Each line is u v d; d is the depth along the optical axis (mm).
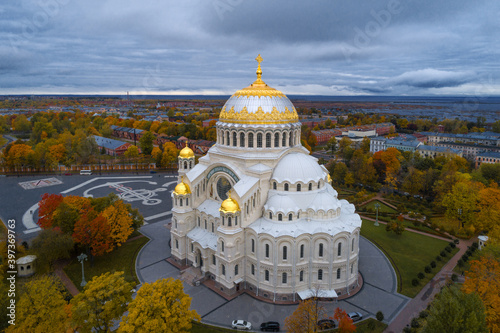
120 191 140125
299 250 64500
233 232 65188
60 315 48344
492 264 60406
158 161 179250
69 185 148125
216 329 57469
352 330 50188
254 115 73000
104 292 47969
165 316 45125
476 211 101500
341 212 74375
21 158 166000
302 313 51844
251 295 67250
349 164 176625
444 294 49500
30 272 71938
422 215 111625
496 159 164000
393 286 70625
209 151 80500
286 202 67250
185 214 77562
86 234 74938
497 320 50844
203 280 72250
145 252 85125
